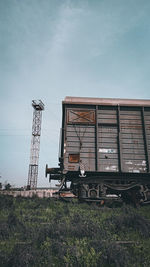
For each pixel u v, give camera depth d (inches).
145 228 199.0
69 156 453.1
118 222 217.3
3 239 173.0
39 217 264.5
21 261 123.3
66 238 170.9
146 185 475.5
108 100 506.0
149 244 167.9
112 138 471.8
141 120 490.3
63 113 502.9
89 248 149.9
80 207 368.2
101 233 185.6
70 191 475.2
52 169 506.3
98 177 465.1
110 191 494.9
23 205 369.1
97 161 446.9
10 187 824.3
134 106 492.1
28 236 175.2
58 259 134.4
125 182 473.1
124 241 172.4
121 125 481.7
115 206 423.8
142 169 453.4
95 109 490.9
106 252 139.9
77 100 495.5
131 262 135.7
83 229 184.4
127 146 466.9
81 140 465.7
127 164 453.1
